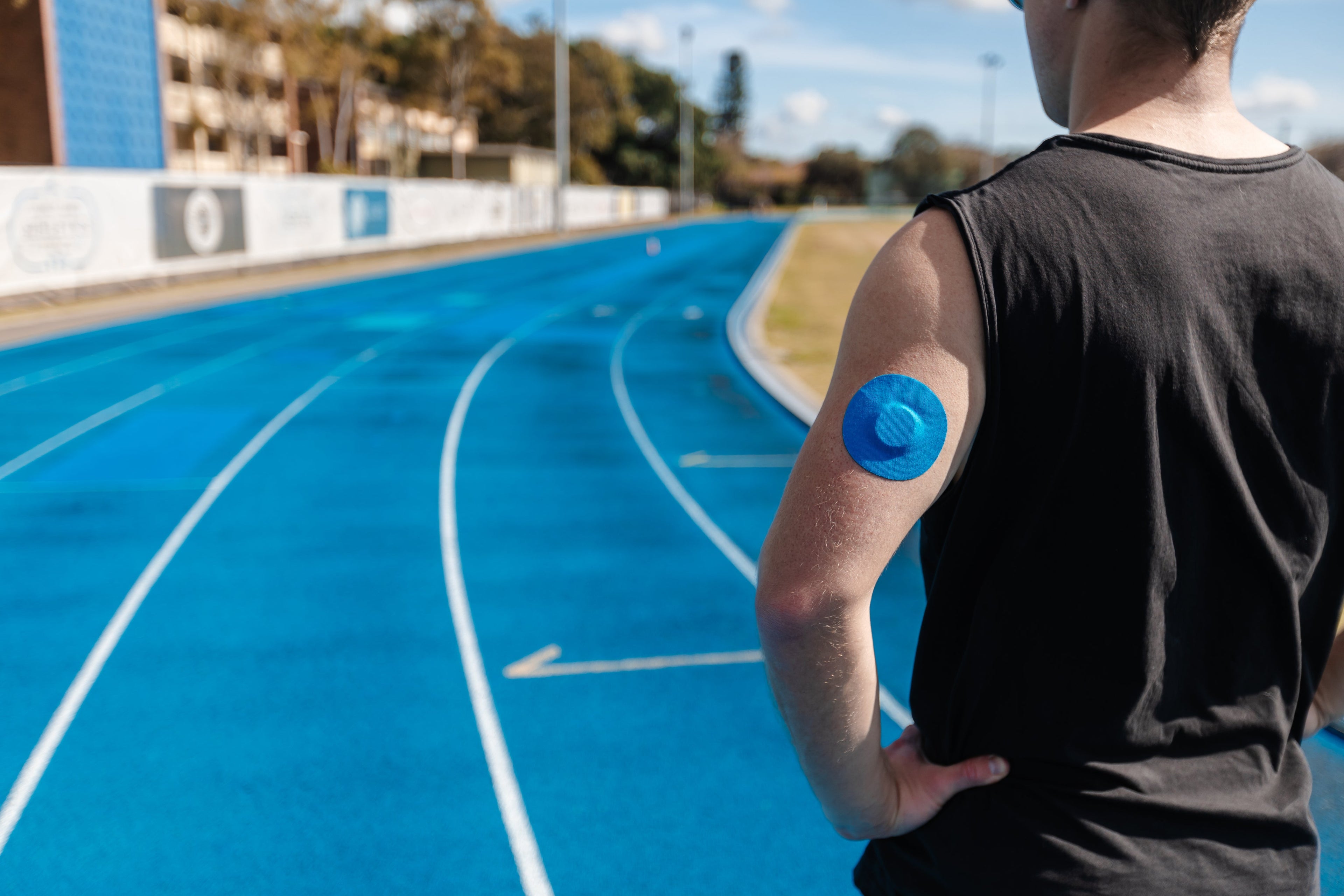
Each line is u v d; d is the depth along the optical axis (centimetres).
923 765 100
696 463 830
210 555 596
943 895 98
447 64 5481
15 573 562
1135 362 78
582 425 973
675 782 359
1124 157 83
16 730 392
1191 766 91
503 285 2339
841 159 11031
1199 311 79
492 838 327
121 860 315
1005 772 94
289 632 486
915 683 100
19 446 857
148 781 358
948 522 92
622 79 7862
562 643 476
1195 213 81
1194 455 82
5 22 2352
